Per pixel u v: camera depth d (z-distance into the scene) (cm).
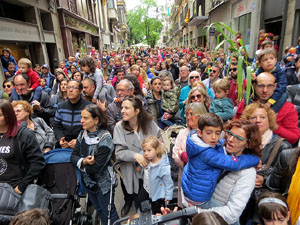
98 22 2491
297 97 282
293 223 137
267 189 166
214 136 139
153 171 210
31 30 979
